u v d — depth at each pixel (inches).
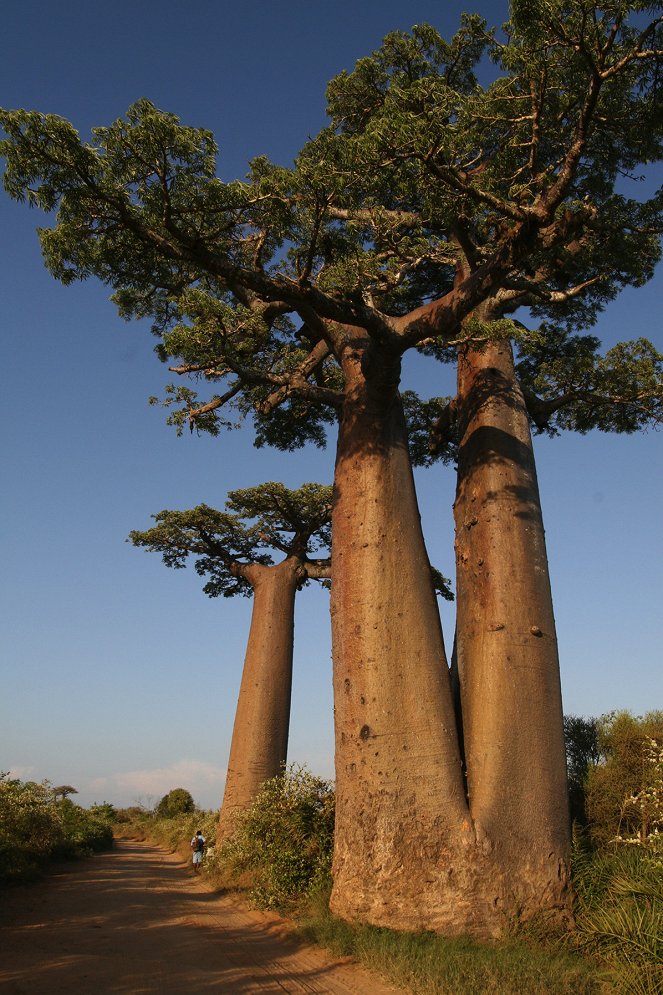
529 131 365.1
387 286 408.5
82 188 324.8
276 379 436.5
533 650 347.6
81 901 460.4
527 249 325.1
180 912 420.5
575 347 522.3
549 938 285.1
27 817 672.4
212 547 806.5
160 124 299.3
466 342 370.9
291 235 350.9
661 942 229.6
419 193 352.8
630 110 361.1
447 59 426.0
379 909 307.6
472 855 307.6
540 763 328.8
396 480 386.3
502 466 385.4
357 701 345.7
